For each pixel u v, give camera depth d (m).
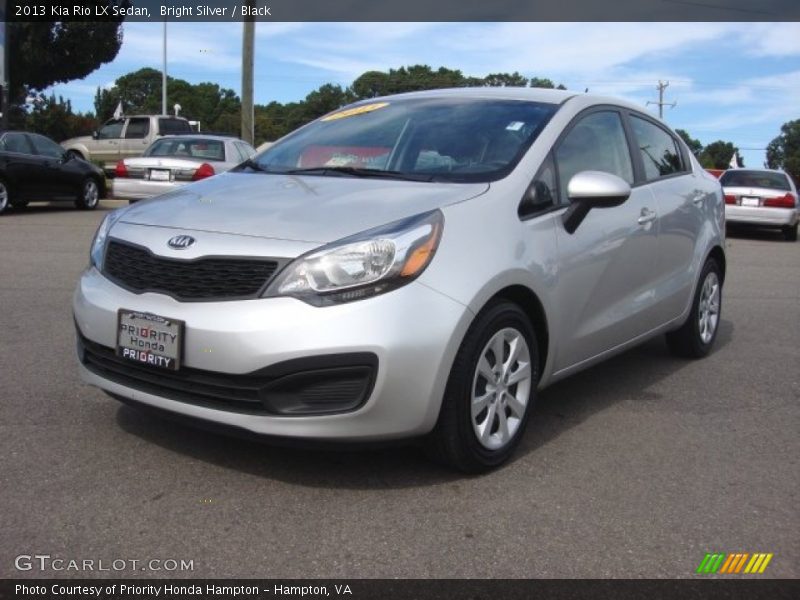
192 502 3.09
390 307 2.99
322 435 3.00
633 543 2.88
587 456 3.71
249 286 3.05
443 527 2.96
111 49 26.53
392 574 2.63
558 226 3.78
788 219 15.70
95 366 3.49
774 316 7.28
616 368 5.33
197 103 86.06
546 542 2.87
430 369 3.06
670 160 5.23
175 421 3.28
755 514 3.14
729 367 5.41
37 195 13.95
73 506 3.02
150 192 13.41
